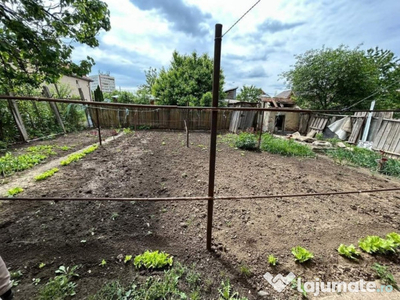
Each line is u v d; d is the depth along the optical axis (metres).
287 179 3.60
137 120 10.11
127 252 1.66
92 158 4.49
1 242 1.73
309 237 1.96
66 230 1.92
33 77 3.06
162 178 3.40
